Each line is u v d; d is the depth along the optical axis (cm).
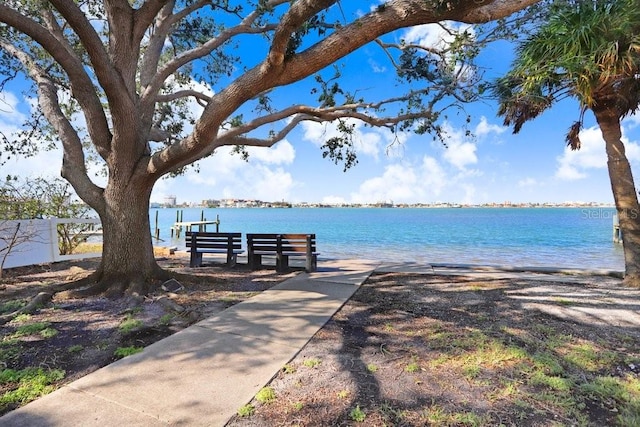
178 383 291
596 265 1221
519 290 638
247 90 479
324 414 249
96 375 304
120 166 619
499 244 2016
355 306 541
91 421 235
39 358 344
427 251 1684
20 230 842
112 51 620
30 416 240
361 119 841
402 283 712
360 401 267
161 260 1062
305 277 762
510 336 407
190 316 481
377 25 402
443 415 249
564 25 641
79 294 577
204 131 518
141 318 475
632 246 677
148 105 694
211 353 355
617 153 689
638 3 541
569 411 256
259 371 315
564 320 465
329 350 368
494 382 299
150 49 745
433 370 322
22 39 805
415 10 379
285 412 251
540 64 664
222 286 673
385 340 398
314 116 848
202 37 974
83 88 591
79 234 1107
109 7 613
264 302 552
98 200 637
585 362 340
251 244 872
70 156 655
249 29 814
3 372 309
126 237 622
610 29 573
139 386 285
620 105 682
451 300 574
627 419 243
